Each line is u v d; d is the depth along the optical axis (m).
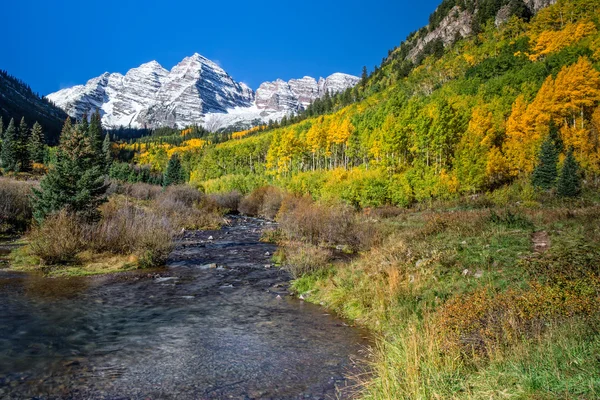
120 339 7.80
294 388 5.78
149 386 5.70
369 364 6.33
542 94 46.19
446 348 5.51
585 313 5.60
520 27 112.88
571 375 3.87
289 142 76.56
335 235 24.33
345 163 71.56
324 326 9.24
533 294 6.61
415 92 106.00
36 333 7.85
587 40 74.50
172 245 18.53
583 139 39.03
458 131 48.50
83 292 11.78
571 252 9.76
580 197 31.22
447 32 148.25
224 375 6.22
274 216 45.72
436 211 33.59
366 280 11.66
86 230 18.31
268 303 11.40
